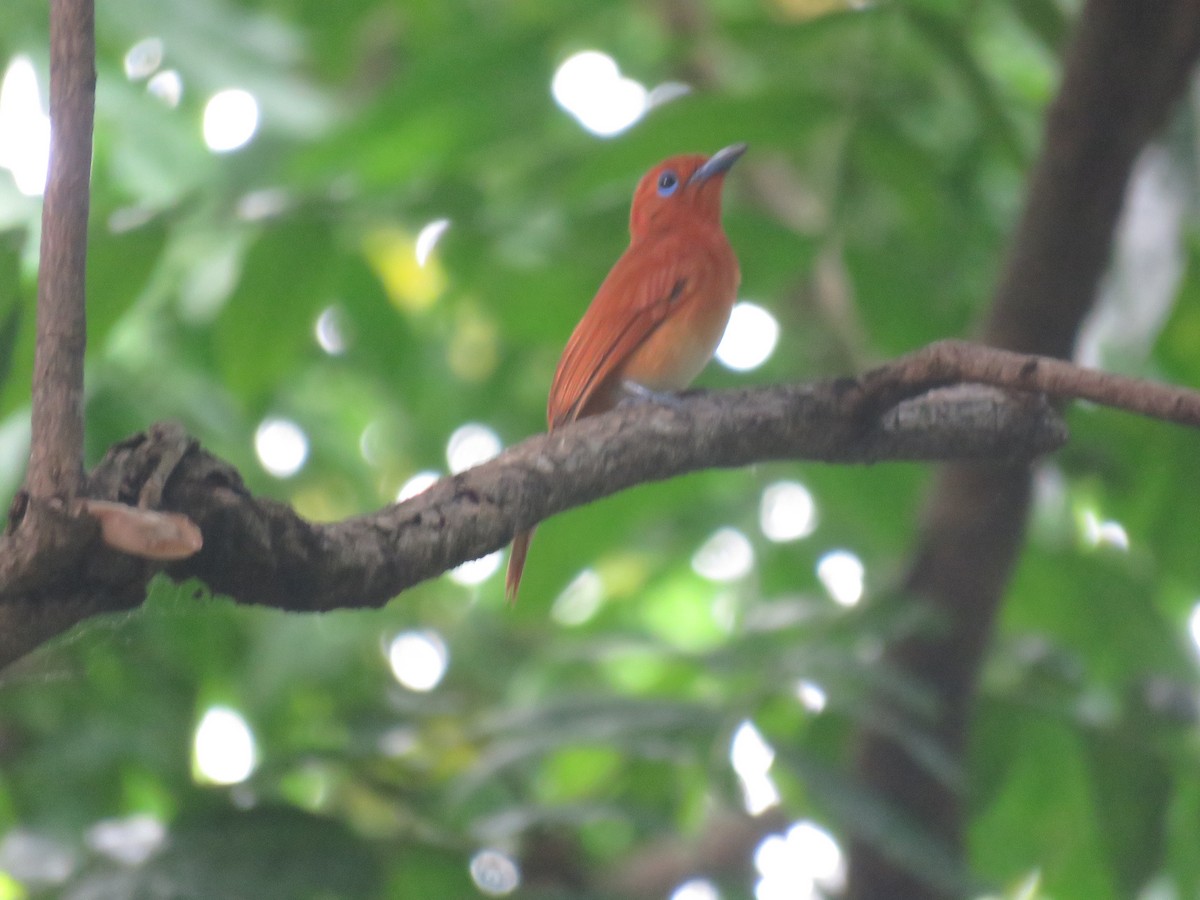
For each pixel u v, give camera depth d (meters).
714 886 9.87
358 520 5.12
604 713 9.57
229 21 11.88
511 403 15.71
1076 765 11.34
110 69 12.25
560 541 12.19
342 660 13.37
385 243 14.10
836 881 11.35
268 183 11.74
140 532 4.21
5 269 7.63
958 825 10.85
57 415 4.32
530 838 11.12
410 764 11.62
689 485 12.22
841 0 13.59
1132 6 9.50
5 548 4.25
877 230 12.77
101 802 12.80
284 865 8.81
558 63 13.12
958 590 10.72
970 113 12.38
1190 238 11.09
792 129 11.04
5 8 11.60
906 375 6.45
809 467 12.14
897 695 9.58
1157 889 12.24
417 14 15.27
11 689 12.04
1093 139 9.83
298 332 11.28
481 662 15.05
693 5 14.45
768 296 12.68
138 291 9.97
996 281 10.65
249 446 13.35
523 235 12.01
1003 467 10.49
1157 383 5.99
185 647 13.03
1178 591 12.95
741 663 10.01
